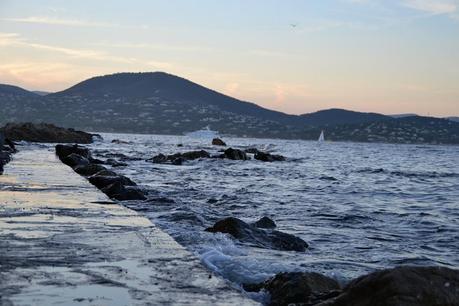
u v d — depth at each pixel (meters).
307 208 19.75
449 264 10.59
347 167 54.09
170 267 4.96
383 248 11.96
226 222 10.35
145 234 6.75
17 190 11.81
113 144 96.38
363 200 24.27
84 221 7.75
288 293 5.67
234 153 54.03
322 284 5.84
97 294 4.00
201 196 22.22
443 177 44.38
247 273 6.96
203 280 4.51
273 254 9.19
